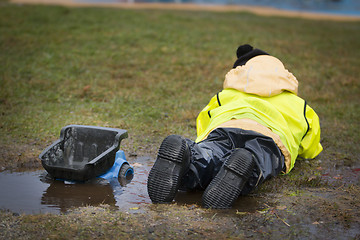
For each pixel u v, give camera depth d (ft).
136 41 60.64
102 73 46.06
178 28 71.41
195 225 15.72
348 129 32.63
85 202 18.51
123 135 21.99
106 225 15.43
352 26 91.50
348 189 20.66
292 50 61.00
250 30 74.43
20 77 41.96
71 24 67.82
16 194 19.25
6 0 98.43
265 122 21.72
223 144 20.20
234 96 23.57
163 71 48.14
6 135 27.50
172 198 17.92
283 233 15.56
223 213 17.02
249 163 17.51
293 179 21.83
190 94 40.78
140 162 24.48
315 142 25.11
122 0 123.85
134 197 19.20
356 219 16.92
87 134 22.80
